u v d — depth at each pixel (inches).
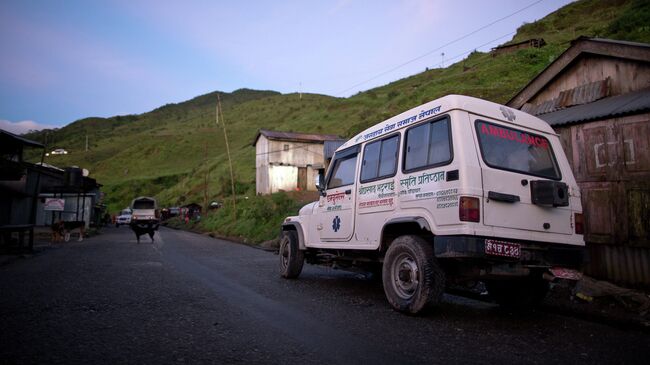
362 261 250.5
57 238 791.1
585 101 317.7
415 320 189.2
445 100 194.4
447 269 199.6
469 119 187.5
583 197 278.7
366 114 2709.2
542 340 161.5
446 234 177.5
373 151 245.4
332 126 2950.3
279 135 1648.6
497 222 175.8
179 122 7381.9
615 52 299.9
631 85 295.0
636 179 248.2
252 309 207.6
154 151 4399.6
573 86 339.9
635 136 250.5
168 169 3767.2
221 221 1226.6
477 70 2041.1
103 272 342.0
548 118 315.6
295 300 232.8
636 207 246.4
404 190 208.4
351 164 266.1
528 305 215.8
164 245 706.2
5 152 972.6
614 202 259.1
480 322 188.7
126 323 176.9
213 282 295.6
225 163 2891.2
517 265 181.9
